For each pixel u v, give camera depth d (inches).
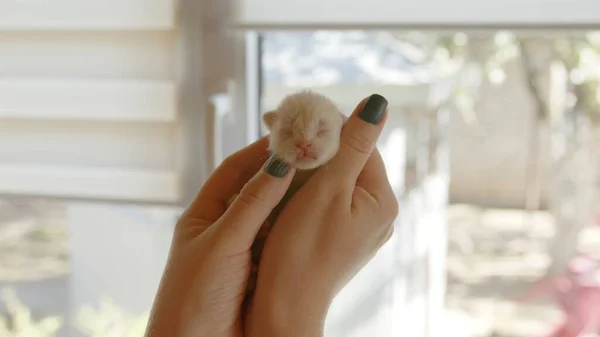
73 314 30.4
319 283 17.6
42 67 25.6
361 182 18.1
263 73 26.2
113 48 25.0
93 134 25.6
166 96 24.8
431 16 21.8
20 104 26.0
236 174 18.6
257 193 16.7
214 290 17.1
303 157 16.2
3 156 26.4
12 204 30.2
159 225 28.4
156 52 24.7
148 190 25.5
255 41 25.0
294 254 17.3
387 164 27.9
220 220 17.1
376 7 22.2
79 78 25.4
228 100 24.6
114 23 24.8
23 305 31.1
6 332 31.4
